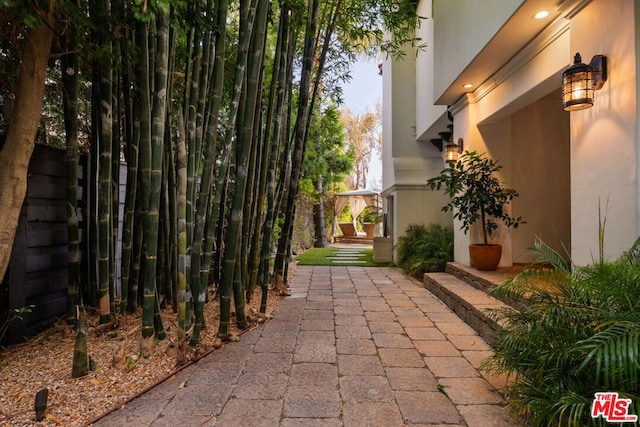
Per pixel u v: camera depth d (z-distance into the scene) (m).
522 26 3.04
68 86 2.59
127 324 2.84
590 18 2.43
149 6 1.60
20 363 2.24
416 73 7.45
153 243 2.37
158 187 2.36
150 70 2.63
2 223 1.88
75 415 1.75
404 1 4.69
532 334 1.71
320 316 3.62
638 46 2.09
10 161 1.90
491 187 4.36
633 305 1.50
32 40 1.91
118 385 2.04
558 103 4.89
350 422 1.74
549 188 4.89
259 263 4.54
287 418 1.77
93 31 2.29
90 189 2.91
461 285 4.20
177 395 1.99
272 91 3.79
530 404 1.61
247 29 2.72
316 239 12.59
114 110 2.82
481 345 2.80
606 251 2.29
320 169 10.07
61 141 3.76
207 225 2.70
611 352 1.29
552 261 2.04
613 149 2.24
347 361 2.48
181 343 2.36
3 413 1.73
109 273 2.84
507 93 3.86
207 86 2.96
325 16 4.79
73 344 2.52
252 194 3.74
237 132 3.07
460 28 4.02
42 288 2.77
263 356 2.56
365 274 6.30
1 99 2.53
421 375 2.27
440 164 7.43
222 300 2.81
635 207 2.11
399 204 7.33
